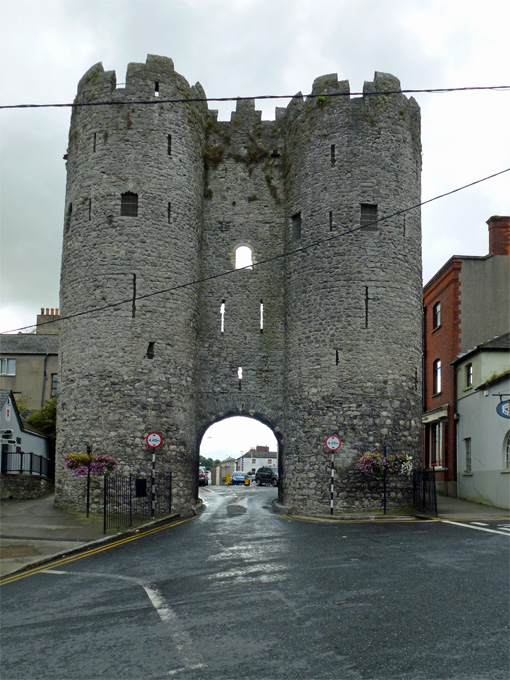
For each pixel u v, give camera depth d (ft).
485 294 98.53
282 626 25.75
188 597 31.12
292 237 84.99
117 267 77.15
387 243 79.36
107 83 81.51
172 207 80.33
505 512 71.61
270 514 74.90
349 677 20.33
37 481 90.63
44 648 24.12
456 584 32.19
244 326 87.51
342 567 37.24
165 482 74.08
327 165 81.30
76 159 81.92
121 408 74.54
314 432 77.10
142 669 21.63
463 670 20.74
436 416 99.60
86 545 49.19
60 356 79.77
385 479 72.90
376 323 77.77
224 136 91.76
